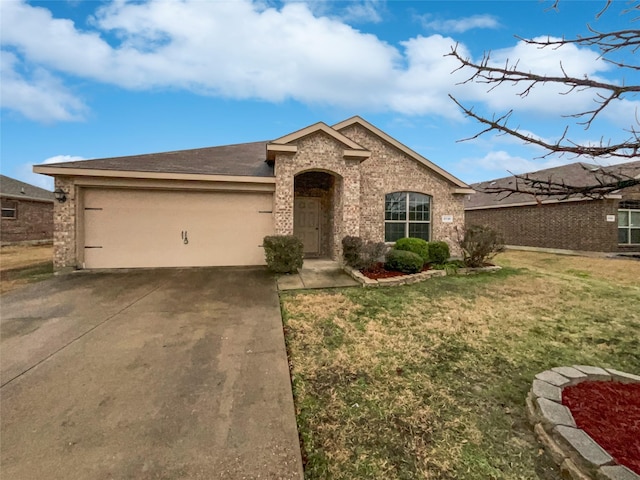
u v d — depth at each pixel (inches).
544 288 283.1
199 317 193.8
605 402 100.8
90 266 343.6
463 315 205.3
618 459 76.4
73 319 188.1
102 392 111.7
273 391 114.3
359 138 418.9
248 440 89.0
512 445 89.8
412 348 154.4
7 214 652.1
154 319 189.3
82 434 90.4
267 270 348.2
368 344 158.1
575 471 76.5
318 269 354.0
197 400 107.7
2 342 154.3
